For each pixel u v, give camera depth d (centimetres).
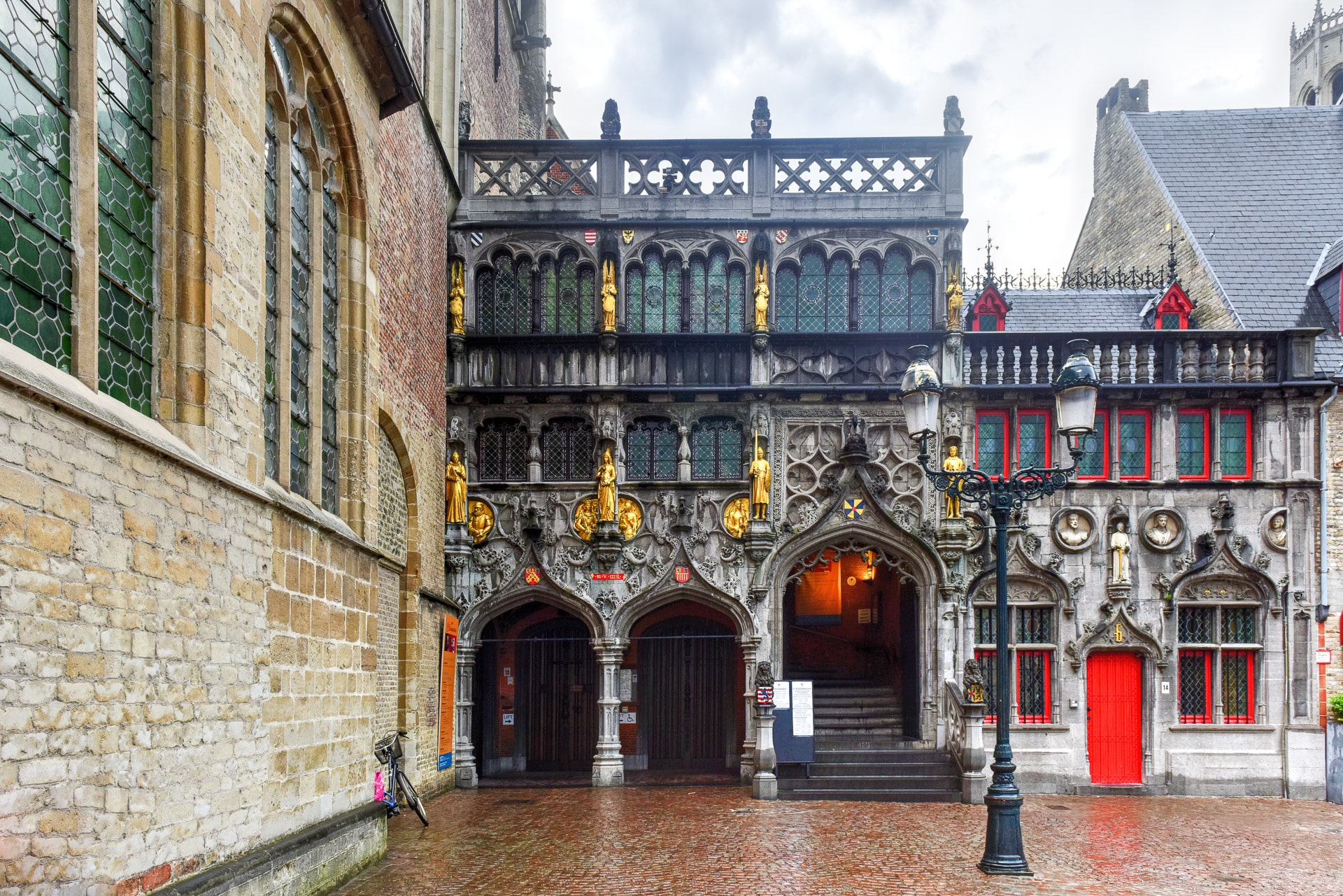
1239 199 2380
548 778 1994
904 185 1952
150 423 724
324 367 1122
